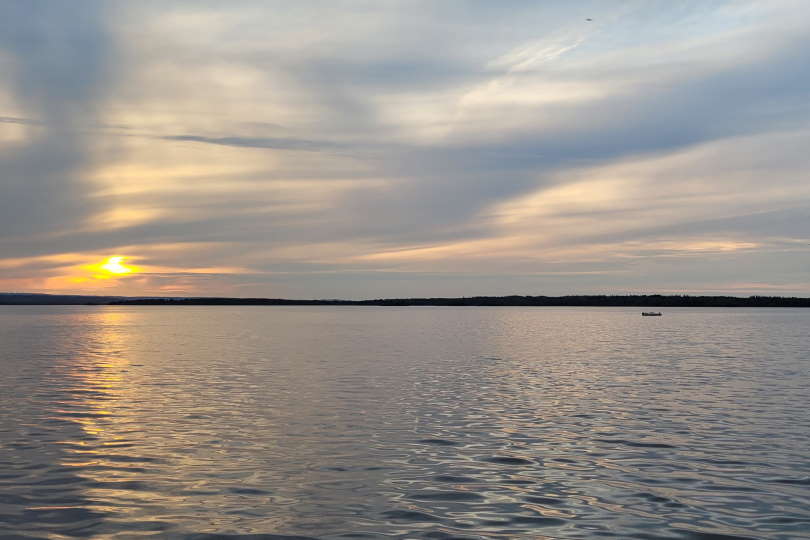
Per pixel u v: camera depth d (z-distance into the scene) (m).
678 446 22.59
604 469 19.67
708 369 48.03
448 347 71.94
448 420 27.23
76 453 21.42
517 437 23.97
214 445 22.59
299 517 15.56
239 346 74.00
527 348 70.50
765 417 28.03
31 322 169.38
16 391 35.72
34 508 16.12
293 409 29.86
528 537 14.34
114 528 14.83
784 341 84.56
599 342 81.88
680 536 14.41
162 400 32.50
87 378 41.78
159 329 125.62
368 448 22.22
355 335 100.75
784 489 17.70
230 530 14.74
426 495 17.22
